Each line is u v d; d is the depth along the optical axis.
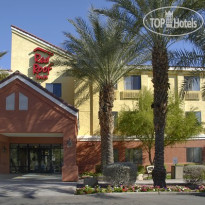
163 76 16.80
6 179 23.06
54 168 29.59
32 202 13.73
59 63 24.86
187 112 29.61
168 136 27.05
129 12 17.12
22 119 22.09
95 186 17.72
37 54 30.36
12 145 29.53
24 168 29.44
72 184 19.75
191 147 30.75
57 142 29.75
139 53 22.58
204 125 30.30
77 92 29.61
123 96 29.83
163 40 16.84
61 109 22.20
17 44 30.53
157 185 16.89
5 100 22.27
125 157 29.67
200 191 15.97
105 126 23.55
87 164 28.95
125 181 17.30
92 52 22.56
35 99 22.31
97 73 23.56
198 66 16.05
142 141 28.05
